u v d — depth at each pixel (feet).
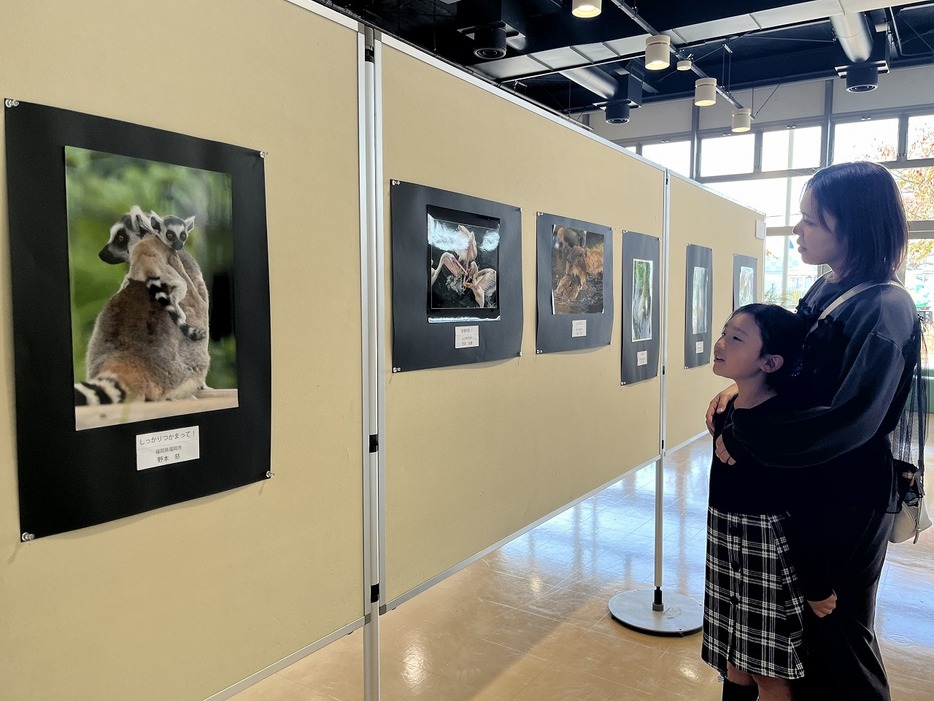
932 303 25.18
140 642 3.77
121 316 3.56
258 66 4.23
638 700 7.70
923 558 11.87
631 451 9.63
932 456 18.71
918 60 24.16
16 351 3.18
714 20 16.96
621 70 25.34
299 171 4.53
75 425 3.40
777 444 4.48
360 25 4.95
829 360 4.32
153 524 3.80
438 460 6.02
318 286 4.70
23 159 3.16
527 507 7.38
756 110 28.27
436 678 8.16
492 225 6.52
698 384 11.89
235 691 4.30
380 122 5.16
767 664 4.56
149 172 3.65
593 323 8.45
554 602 10.30
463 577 11.23
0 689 3.22
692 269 11.38
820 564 4.37
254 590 4.39
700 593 10.55
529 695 7.80
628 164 9.18
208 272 3.97
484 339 6.49
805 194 4.60
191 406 3.91
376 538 5.35
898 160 25.43
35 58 3.18
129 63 3.55
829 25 23.07
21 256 3.17
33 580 3.31
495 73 22.00
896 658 8.64
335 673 8.20
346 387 4.98
